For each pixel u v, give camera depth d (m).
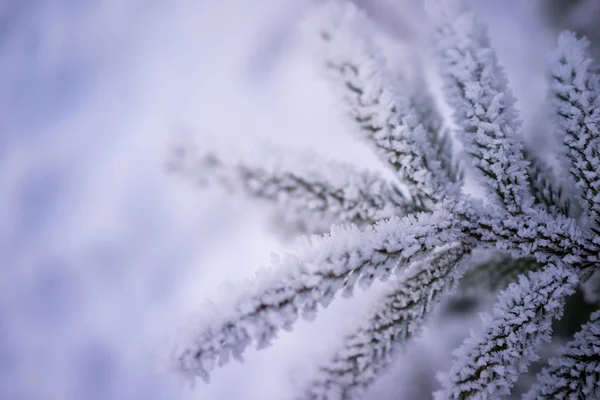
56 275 0.78
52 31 0.86
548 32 0.50
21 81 0.86
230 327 0.24
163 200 0.76
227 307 0.24
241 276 0.69
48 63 0.85
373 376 0.26
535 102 0.48
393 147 0.27
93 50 0.84
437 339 0.42
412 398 0.46
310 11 0.27
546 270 0.26
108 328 0.76
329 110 0.67
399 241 0.25
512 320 0.26
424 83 0.31
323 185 0.28
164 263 0.74
